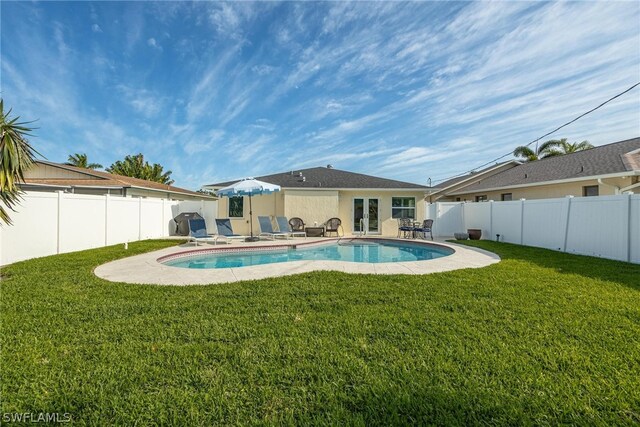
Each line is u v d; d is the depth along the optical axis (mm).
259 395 2457
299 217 18172
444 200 26141
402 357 3012
